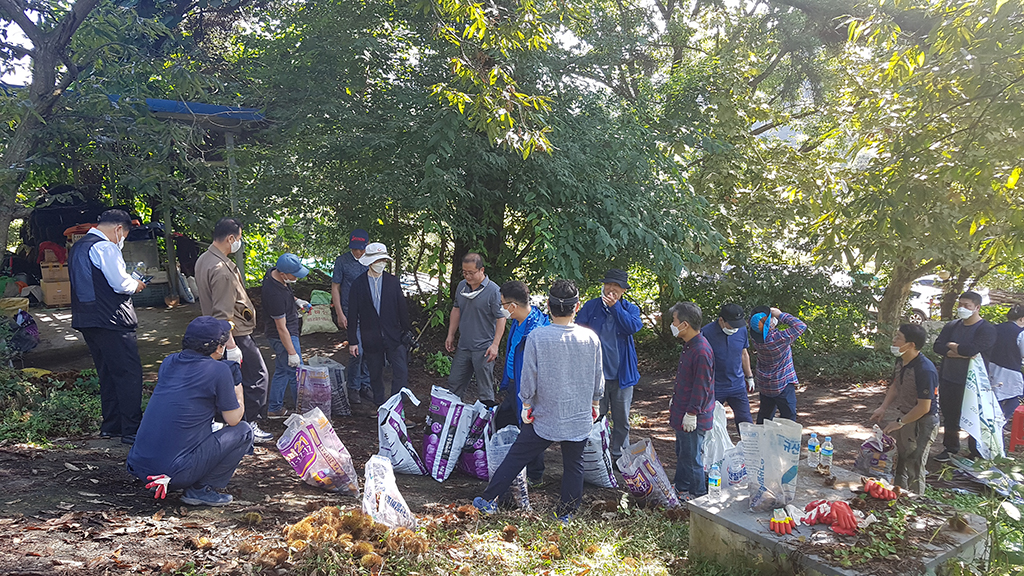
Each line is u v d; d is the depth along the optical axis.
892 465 5.69
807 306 12.98
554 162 8.23
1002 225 5.87
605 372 5.48
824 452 4.30
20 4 7.13
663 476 4.88
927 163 6.15
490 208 9.40
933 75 6.19
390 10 8.97
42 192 8.73
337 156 8.67
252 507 4.03
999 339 7.17
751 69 12.07
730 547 3.62
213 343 3.94
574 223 8.66
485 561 3.41
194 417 3.83
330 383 6.54
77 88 7.39
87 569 2.95
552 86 8.84
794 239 12.52
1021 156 5.75
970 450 6.69
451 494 4.86
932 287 19.39
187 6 11.03
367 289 6.32
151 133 7.81
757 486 3.75
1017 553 3.29
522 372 4.23
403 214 9.23
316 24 8.79
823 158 11.82
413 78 9.11
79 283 4.77
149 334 9.76
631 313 5.49
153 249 11.74
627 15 10.59
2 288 10.67
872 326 13.44
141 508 3.79
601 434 5.25
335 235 9.49
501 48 7.00
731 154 11.00
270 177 8.87
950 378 6.73
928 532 3.44
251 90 9.61
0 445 4.69
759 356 6.18
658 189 9.39
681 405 4.98
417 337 9.99
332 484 4.53
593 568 3.45
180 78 7.97
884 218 6.26
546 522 4.22
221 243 5.00
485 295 6.15
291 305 6.19
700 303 12.95
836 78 12.91
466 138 8.16
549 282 8.73
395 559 3.23
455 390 6.39
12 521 3.38
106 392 5.16
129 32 8.05
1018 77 5.61
